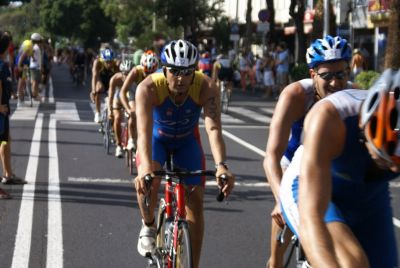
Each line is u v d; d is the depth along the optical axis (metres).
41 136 23.38
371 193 5.54
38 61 35.62
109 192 14.59
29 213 12.62
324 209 4.82
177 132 9.16
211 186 15.57
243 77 51.62
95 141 22.42
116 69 20.98
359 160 5.23
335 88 7.29
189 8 81.19
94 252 10.36
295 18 46.06
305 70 35.44
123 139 18.39
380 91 4.59
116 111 18.16
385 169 5.16
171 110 8.91
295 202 5.64
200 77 8.95
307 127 5.09
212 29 81.25
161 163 9.20
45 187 14.96
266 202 14.02
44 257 10.07
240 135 25.20
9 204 13.32
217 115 8.84
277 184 6.72
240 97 45.16
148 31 92.31
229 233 11.60
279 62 43.47
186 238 7.65
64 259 9.98
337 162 5.30
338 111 5.07
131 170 16.59
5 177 15.16
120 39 106.94
